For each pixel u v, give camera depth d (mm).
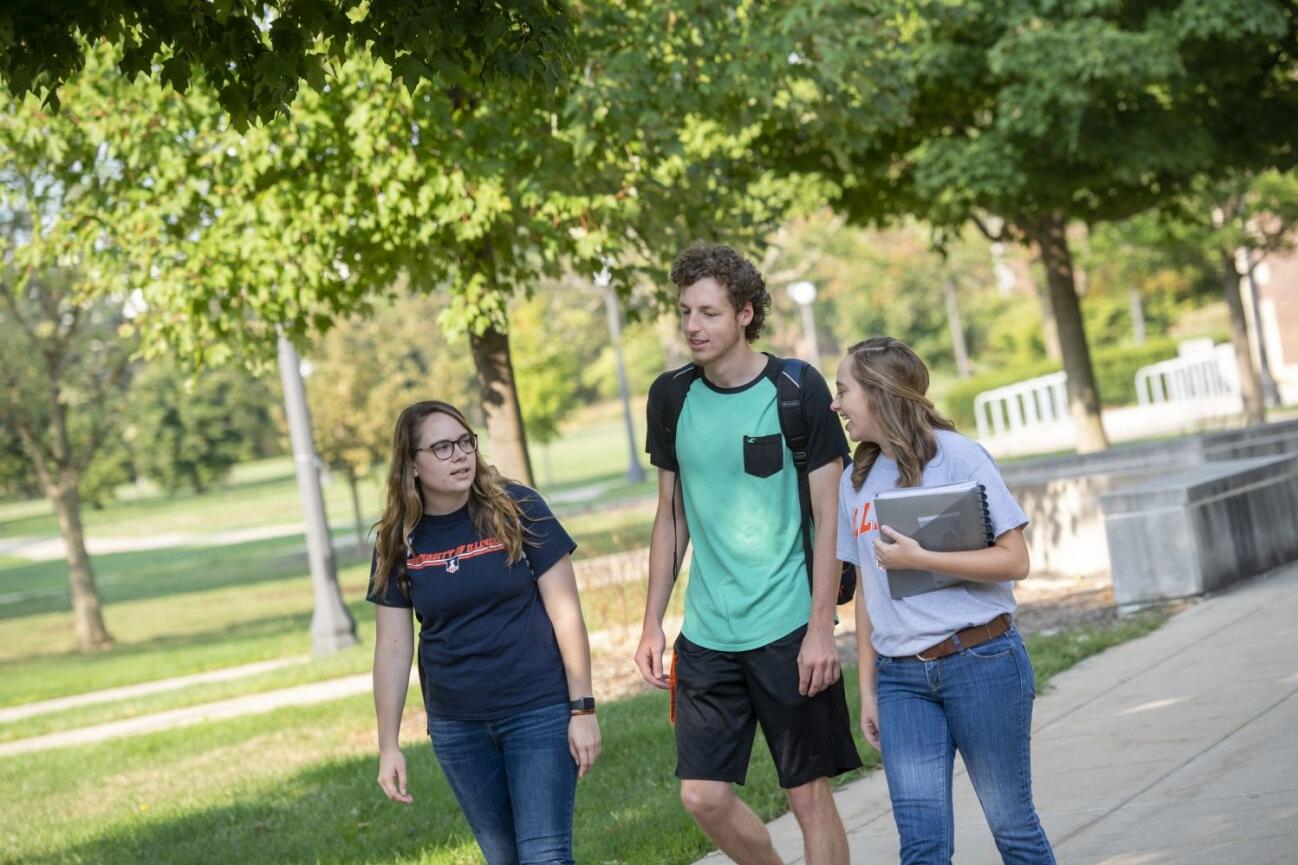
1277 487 24906
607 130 20578
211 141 21016
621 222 21266
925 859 7781
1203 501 22141
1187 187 37219
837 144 24531
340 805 17062
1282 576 23125
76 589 51438
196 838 16625
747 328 9016
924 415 8047
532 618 8883
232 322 22422
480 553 8781
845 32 22422
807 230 115438
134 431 167875
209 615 57000
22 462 58875
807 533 8906
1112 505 22016
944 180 33188
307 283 21984
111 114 21344
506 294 22766
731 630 8906
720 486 8922
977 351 152500
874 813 12562
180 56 11992
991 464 7980
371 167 20203
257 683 31391
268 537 102438
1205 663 16594
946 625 7828
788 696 8797
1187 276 75062
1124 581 21922
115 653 48344
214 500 169125
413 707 24234
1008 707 7836
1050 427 72062
